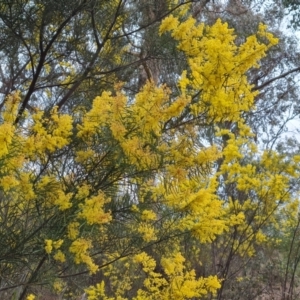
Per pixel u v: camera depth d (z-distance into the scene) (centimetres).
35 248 301
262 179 637
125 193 320
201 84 299
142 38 455
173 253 410
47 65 481
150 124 279
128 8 454
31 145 273
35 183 300
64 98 431
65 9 401
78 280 472
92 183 305
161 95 278
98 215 281
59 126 287
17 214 306
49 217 299
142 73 604
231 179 630
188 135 298
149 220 347
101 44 434
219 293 574
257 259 737
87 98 455
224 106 299
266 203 637
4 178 255
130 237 353
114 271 694
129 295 703
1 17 402
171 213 349
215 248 688
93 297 455
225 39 292
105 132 285
